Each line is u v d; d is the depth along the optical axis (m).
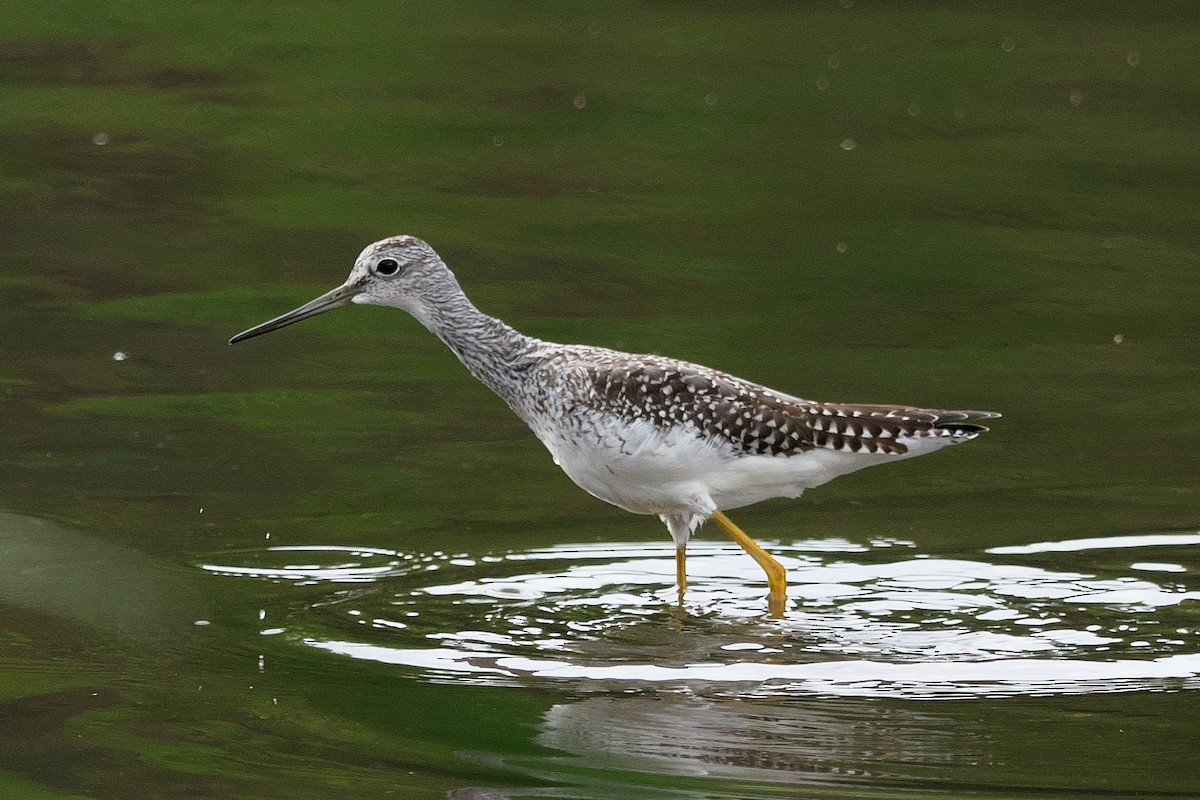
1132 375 16.09
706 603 11.77
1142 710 9.70
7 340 16.45
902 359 16.28
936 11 26.73
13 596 11.52
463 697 9.97
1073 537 12.87
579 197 20.19
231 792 8.59
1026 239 19.36
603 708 9.82
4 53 23.83
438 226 19.23
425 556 12.59
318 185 20.33
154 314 17.16
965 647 10.80
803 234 19.41
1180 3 27.00
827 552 12.77
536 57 24.50
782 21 26.20
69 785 8.69
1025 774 8.80
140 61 23.89
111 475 13.87
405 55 24.50
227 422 15.04
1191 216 19.92
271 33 25.06
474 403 15.80
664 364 11.98
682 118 22.56
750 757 9.05
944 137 22.11
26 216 19.16
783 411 11.89
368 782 8.75
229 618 11.26
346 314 17.92
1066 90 23.61
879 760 9.02
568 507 13.69
